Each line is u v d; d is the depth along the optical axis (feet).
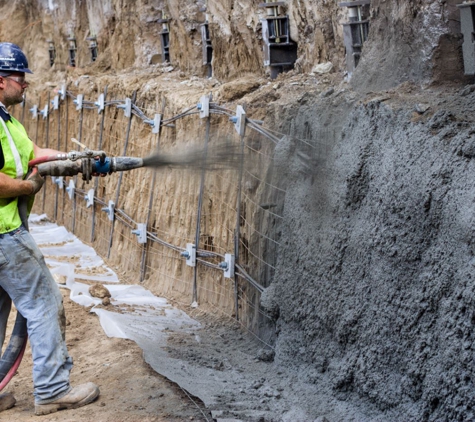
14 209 15.71
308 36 26.45
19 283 15.80
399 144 15.99
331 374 16.96
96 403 16.56
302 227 18.99
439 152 14.74
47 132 46.26
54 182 43.80
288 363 18.81
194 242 26.48
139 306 25.63
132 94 33.86
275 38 27.63
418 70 19.13
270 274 20.97
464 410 13.04
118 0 43.29
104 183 36.19
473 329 13.07
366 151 16.94
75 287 26.66
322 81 24.09
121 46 43.62
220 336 22.39
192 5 34.91
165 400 16.55
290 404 16.72
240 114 22.34
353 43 22.63
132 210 32.04
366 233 16.33
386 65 20.29
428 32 18.75
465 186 13.79
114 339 21.03
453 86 18.47
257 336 21.44
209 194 25.40
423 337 14.29
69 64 53.98
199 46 35.12
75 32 52.60
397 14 19.92
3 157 15.39
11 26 63.52
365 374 15.75
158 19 41.22
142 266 29.81
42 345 16.01
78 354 20.36
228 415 15.67
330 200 18.01
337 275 17.25
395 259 15.33
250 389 17.53
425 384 14.05
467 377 13.09
